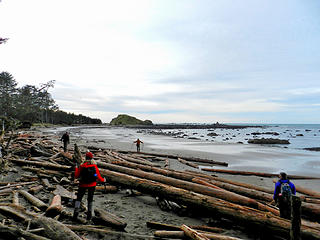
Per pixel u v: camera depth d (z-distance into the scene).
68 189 7.28
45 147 14.88
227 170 13.34
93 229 4.28
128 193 7.50
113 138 39.91
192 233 4.05
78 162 8.37
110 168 9.05
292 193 4.98
